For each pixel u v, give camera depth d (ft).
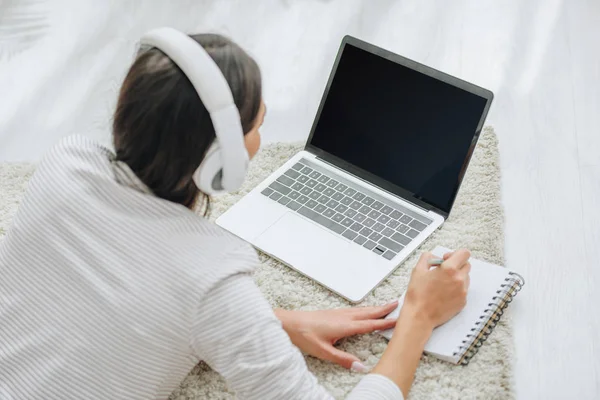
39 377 3.33
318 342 4.28
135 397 3.35
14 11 7.50
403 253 4.82
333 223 5.00
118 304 3.19
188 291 3.14
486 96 4.77
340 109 5.28
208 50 3.16
